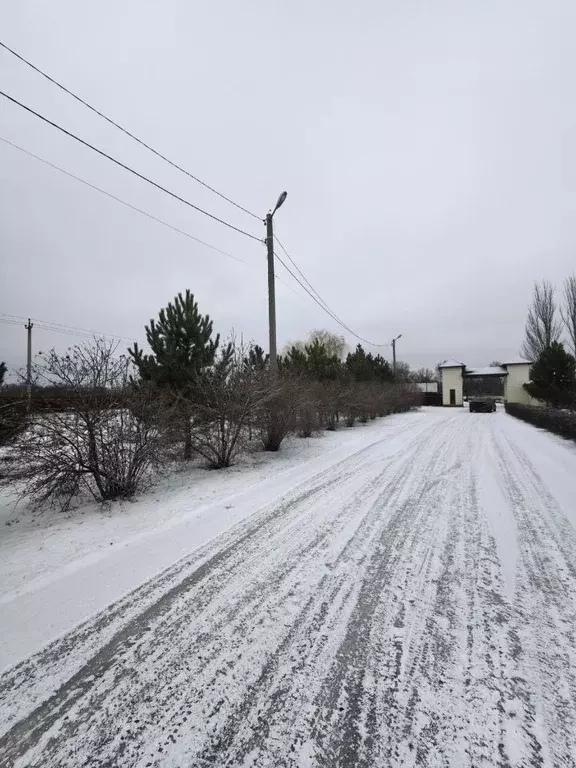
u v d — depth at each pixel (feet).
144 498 19.36
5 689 7.04
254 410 27.12
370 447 33.50
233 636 8.36
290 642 8.10
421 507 16.62
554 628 8.28
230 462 27.48
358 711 6.32
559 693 6.53
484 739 5.73
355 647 7.88
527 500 17.17
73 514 17.88
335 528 14.38
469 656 7.51
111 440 18.93
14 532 15.90
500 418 70.49
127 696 6.82
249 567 11.50
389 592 9.92
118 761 5.61
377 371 90.63
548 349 70.64
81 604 9.78
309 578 10.75
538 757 5.42
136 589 10.43
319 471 24.00
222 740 5.90
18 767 5.54
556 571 10.78
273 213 34.19
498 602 9.33
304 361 55.26
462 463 25.75
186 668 7.45
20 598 10.16
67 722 6.31
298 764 5.47
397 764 5.40
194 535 14.11
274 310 33.55
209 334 30.71
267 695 6.72
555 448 30.71
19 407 18.28
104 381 19.07
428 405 147.23
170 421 22.71
